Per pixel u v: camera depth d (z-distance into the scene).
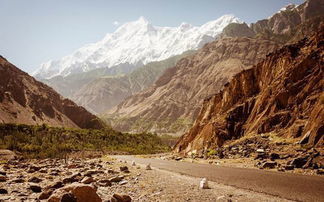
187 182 17.94
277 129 42.75
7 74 181.50
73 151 84.44
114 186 16.05
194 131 69.56
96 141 115.50
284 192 13.91
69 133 112.50
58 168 29.11
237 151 38.09
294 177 18.58
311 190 14.21
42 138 89.31
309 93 43.66
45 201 11.54
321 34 52.03
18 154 65.81
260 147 36.50
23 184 16.47
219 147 49.44
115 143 125.06
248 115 54.22
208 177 20.09
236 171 23.03
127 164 36.62
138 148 126.12
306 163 22.84
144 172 24.58
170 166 30.81
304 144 31.64
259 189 14.84
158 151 129.25
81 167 30.25
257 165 26.16
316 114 34.31
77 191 10.39
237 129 52.09
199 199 12.60
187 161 39.06
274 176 19.28
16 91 175.88
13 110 157.38
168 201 12.17
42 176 20.98
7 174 22.75
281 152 30.45
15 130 93.25
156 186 16.14
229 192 14.23
